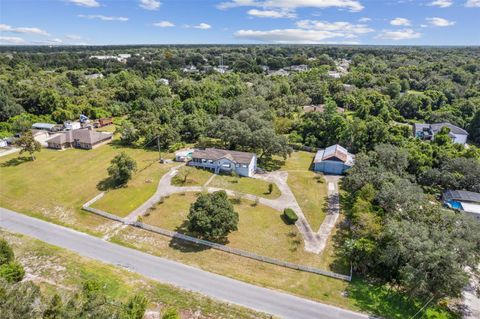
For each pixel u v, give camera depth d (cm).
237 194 5191
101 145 7562
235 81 13312
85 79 13912
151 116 8475
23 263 3459
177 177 5741
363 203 4191
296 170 6356
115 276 3322
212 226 3850
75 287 3083
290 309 2995
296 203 5031
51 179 5638
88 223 4375
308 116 8612
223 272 3500
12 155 6794
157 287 3200
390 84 11200
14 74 13450
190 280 3344
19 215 4528
